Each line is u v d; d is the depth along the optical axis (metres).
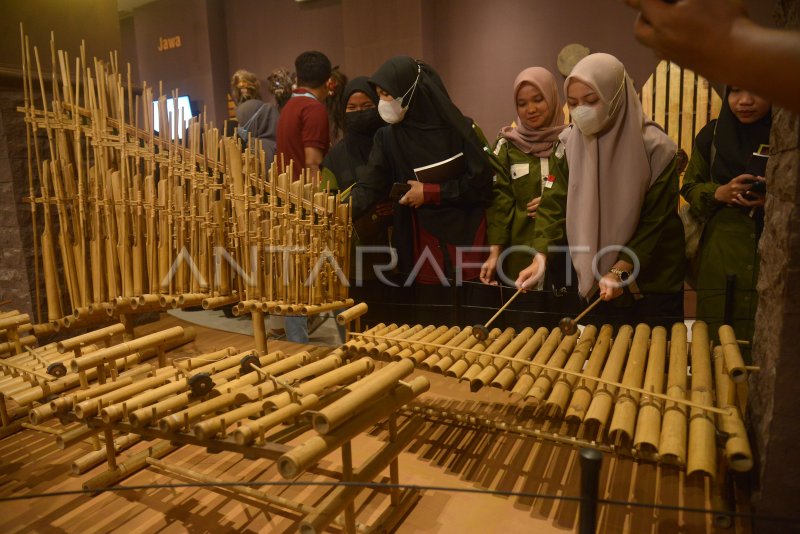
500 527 1.09
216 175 1.58
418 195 1.72
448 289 1.90
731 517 1.04
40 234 2.00
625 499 1.13
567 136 1.66
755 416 1.11
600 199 1.54
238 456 1.39
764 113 1.60
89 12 2.15
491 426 1.43
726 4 0.46
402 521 1.12
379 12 3.44
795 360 0.92
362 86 2.00
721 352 1.28
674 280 1.66
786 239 0.92
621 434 1.33
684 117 2.88
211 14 4.27
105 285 1.72
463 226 1.80
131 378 1.31
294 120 2.33
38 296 1.76
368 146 2.05
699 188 1.76
